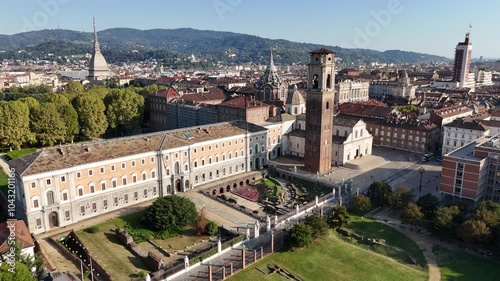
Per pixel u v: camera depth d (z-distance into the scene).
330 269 86.50
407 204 108.44
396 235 100.88
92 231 97.31
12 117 164.75
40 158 100.06
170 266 82.88
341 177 142.38
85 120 190.25
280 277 82.75
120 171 111.94
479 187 112.75
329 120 143.50
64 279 69.69
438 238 99.00
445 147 170.25
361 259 90.69
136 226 101.12
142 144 118.88
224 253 89.69
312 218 97.38
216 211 112.69
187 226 103.69
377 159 165.50
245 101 176.38
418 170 152.38
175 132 129.88
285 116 170.38
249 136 145.75
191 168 127.75
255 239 96.19
